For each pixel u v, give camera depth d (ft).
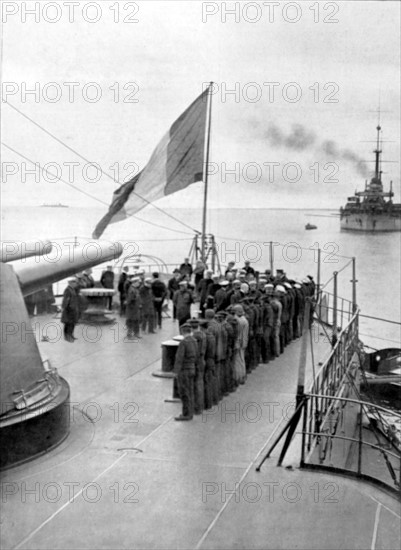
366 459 59.16
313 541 29.35
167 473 36.01
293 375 56.70
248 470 36.60
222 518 31.27
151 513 31.68
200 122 96.68
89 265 47.03
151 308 70.13
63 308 65.16
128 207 101.40
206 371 46.80
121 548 28.71
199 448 39.58
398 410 72.54
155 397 48.96
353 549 28.81
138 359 59.47
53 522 30.73
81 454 38.29
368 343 99.91
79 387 51.01
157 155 97.71
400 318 103.65
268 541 29.35
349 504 32.76
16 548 28.63
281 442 40.86
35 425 37.37
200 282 76.69
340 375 56.70
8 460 36.35
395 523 30.99
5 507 32.04
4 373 37.09
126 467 36.68
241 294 63.57
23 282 40.60
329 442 47.91
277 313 62.23
